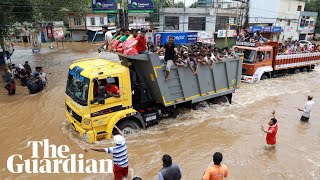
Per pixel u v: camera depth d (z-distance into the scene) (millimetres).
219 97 11578
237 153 7949
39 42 38125
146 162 7371
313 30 50531
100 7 23938
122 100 8125
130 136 8656
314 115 11336
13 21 22156
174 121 10070
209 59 10266
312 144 8672
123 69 8047
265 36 39625
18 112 10977
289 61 18438
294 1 44344
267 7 40562
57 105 11781
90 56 28312
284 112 11578
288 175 6926
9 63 23797
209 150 8109
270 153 8000
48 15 40531
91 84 7449
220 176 5031
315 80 18047
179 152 7945
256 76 16484
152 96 9344
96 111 7699
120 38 8578
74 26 49219
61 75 18219
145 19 51906
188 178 6715
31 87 13547
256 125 10008
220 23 36281
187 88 9789
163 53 9625
